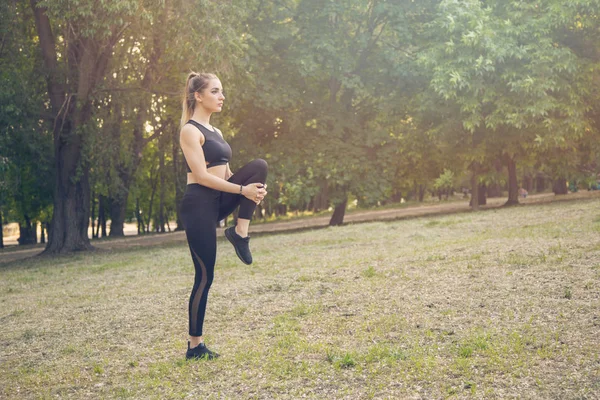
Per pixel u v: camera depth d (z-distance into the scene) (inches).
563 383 140.2
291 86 907.4
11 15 704.4
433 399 138.6
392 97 938.7
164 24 661.9
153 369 177.0
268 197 911.0
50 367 191.9
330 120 922.7
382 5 875.4
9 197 1124.5
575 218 503.5
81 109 751.1
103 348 211.9
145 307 283.3
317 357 177.5
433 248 403.9
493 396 136.7
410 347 179.5
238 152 920.9
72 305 316.5
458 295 241.1
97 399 156.4
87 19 625.3
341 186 936.9
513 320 197.9
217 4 683.4
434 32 854.5
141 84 786.2
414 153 1007.0
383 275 306.3
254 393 151.9
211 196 173.3
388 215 1244.5
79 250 796.6
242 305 264.8
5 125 708.0
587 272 255.4
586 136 947.3
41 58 759.1
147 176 1667.1
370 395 143.4
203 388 158.6
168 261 533.6
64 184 792.9
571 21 824.9
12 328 263.6
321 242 566.6
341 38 895.1
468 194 2508.6
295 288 295.9
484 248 364.8
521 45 807.1
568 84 810.8
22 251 1082.7
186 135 167.8
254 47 852.0
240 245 171.8
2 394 165.9
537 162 1091.3
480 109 832.3
